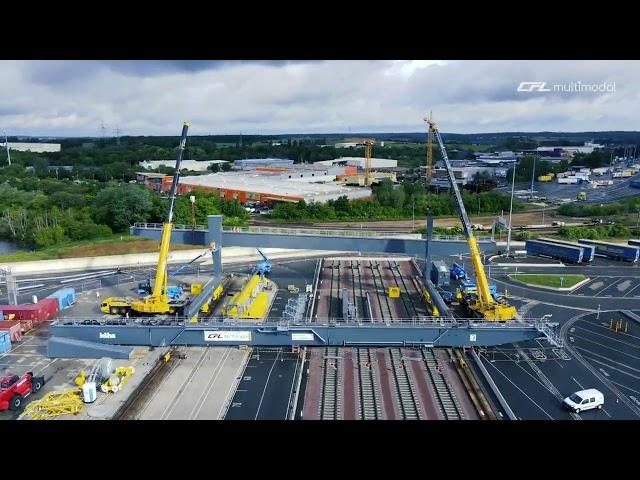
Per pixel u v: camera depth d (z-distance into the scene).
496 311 56.06
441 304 62.12
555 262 95.06
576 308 69.75
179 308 61.62
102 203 119.06
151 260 95.94
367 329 51.34
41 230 107.12
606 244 98.06
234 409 43.84
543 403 45.19
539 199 162.25
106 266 93.06
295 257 98.75
